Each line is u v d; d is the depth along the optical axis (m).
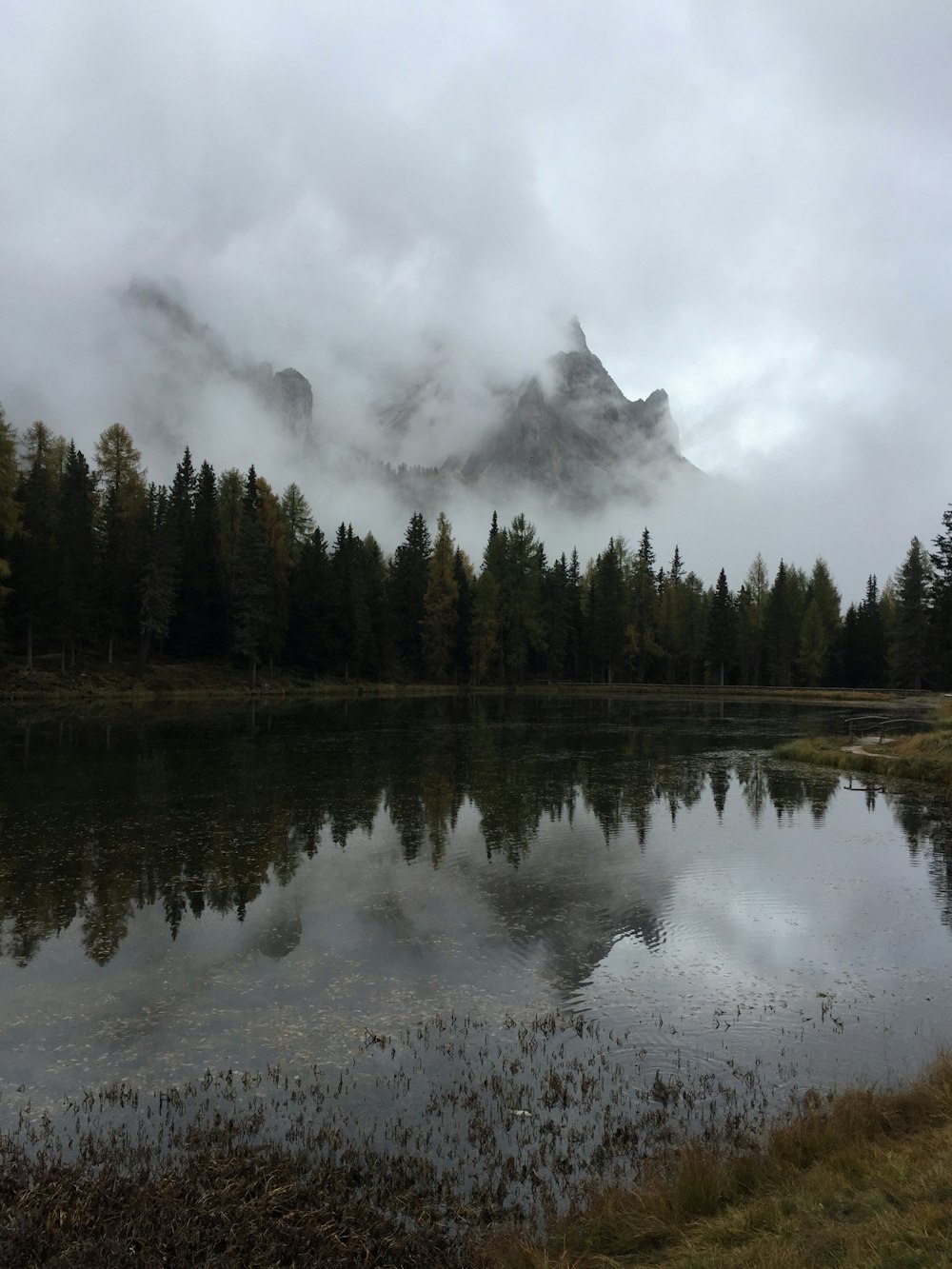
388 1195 6.14
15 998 10.00
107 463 69.69
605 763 30.77
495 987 10.41
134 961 11.22
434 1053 8.65
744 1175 6.06
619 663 99.12
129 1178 6.29
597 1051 8.70
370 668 82.31
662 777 27.56
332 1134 7.01
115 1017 9.49
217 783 24.89
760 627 101.94
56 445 72.31
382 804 22.05
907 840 18.72
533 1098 7.70
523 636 91.75
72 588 56.94
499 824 19.88
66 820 19.73
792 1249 4.73
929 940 12.30
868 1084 7.90
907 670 89.38
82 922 12.73
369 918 13.04
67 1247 5.27
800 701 78.50
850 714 59.53
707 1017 9.58
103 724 40.69
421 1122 7.27
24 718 42.59
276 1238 5.37
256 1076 8.14
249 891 14.34
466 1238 5.62
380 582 90.50
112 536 64.56
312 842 17.91
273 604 69.56
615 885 14.91
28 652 56.28
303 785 24.78
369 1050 8.71
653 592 105.31
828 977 10.86
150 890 14.33
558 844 17.95
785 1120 7.18
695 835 19.03
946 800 23.75
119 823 19.38
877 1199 5.23
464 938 12.19
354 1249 5.32
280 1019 9.46
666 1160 6.52
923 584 88.69
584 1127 7.18
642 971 11.00
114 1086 7.93
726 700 79.81
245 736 37.56
